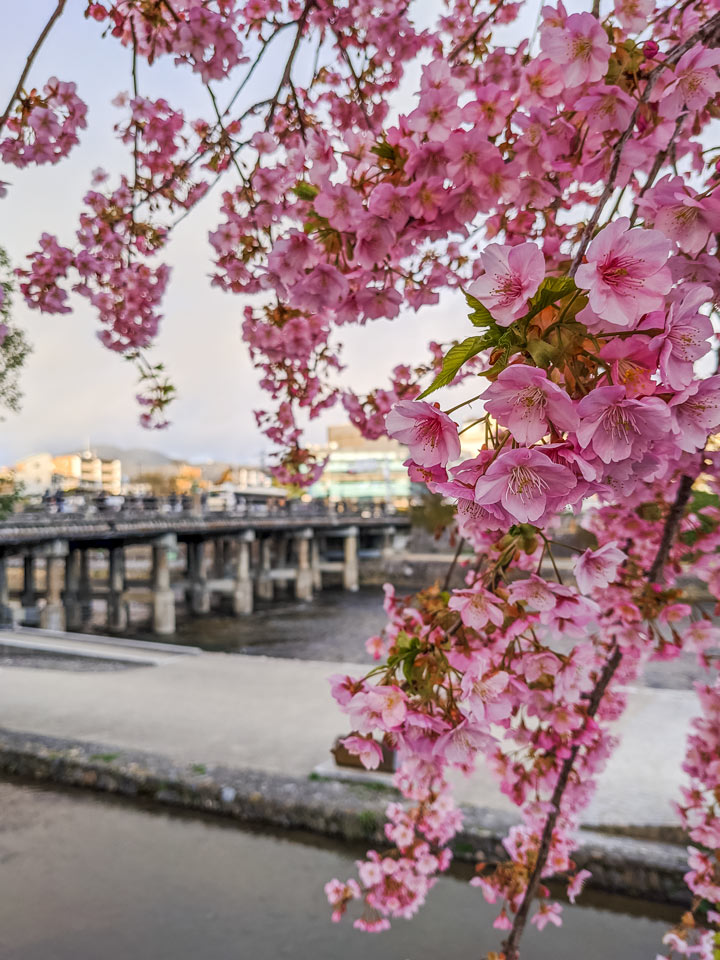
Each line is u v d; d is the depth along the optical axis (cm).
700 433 56
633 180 109
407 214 101
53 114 188
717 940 215
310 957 438
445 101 96
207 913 486
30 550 2234
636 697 876
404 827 250
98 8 183
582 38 78
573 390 59
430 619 140
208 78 182
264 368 268
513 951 150
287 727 762
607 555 100
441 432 63
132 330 243
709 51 79
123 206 225
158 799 638
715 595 199
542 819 221
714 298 72
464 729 113
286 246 112
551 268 96
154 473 7050
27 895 505
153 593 2681
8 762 707
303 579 3684
